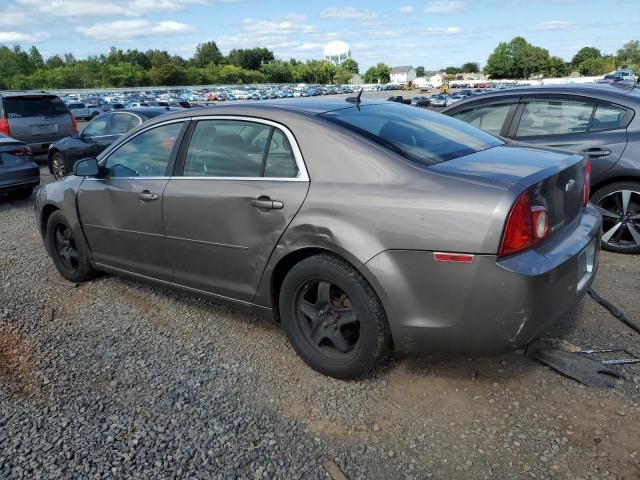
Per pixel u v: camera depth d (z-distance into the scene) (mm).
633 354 3293
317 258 3021
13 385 3264
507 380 3098
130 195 3994
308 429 2766
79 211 4523
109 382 3262
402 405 2928
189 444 2676
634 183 4934
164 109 10102
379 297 2816
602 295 4156
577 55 148125
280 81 156875
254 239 3273
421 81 133250
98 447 2672
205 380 3250
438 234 2605
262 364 3412
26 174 8992
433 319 2707
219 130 3596
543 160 2996
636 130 4883
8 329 4051
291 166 3174
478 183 2617
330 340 3166
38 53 146625
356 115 3367
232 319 4074
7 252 6094
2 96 12414
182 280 3840
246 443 2674
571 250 2787
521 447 2559
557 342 3422
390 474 2438
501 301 2541
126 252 4211
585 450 2514
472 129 3746
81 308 4395
